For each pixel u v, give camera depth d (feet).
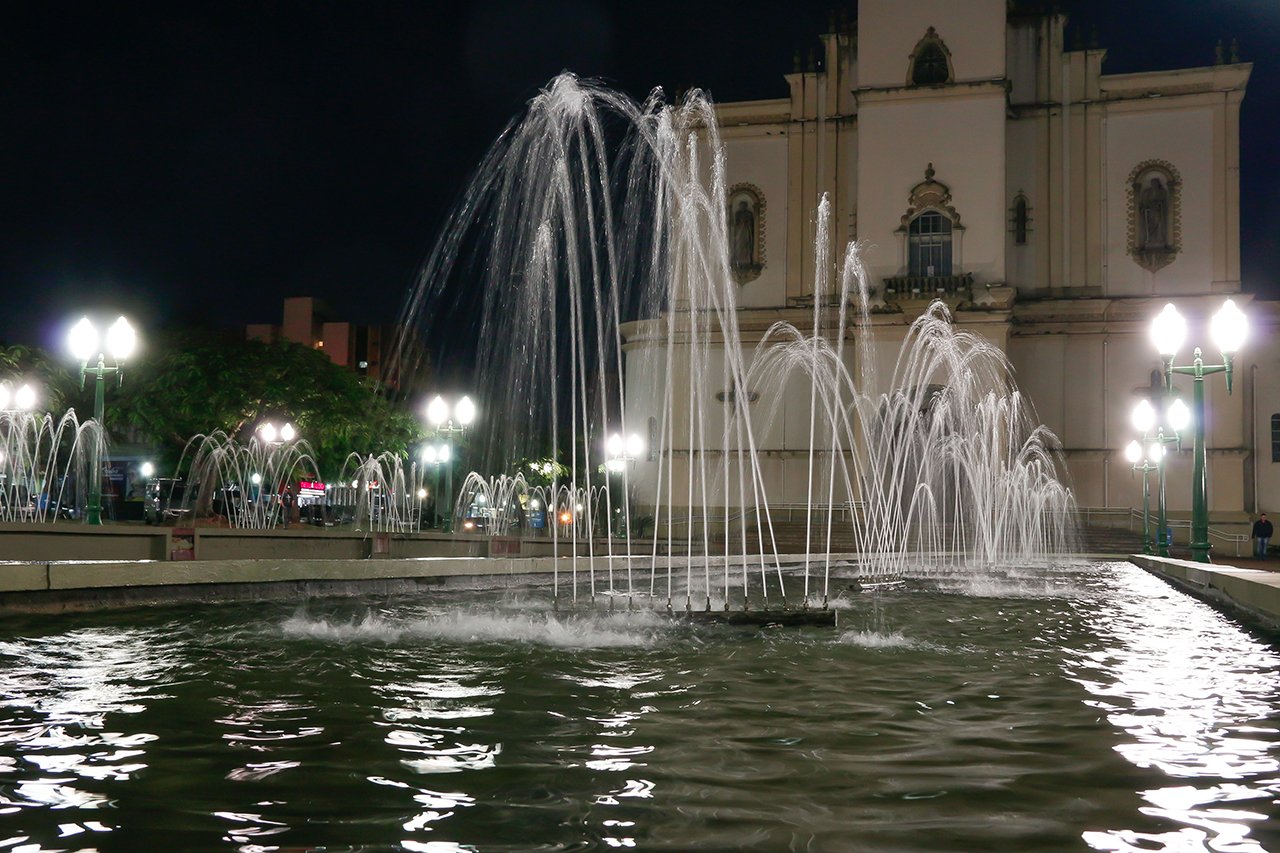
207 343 139.23
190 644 39.32
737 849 15.97
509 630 44.86
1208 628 49.06
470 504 201.67
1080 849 15.99
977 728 24.73
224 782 19.47
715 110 189.98
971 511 162.20
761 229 187.83
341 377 146.61
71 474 152.35
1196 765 21.15
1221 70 173.37
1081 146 179.22
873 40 175.42
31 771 20.10
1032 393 178.50
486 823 17.13
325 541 72.43
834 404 179.52
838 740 23.38
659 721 25.44
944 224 172.86
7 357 130.41
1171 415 102.94
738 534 162.50
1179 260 175.11
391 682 30.96
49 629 43.52
